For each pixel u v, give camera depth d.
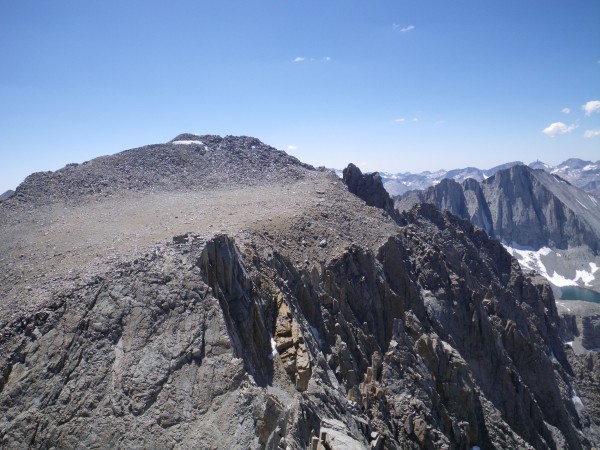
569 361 130.38
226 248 53.09
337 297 73.38
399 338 67.00
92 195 102.94
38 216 87.56
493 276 139.00
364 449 34.41
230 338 42.12
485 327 93.38
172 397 37.06
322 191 117.31
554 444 84.19
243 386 37.28
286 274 65.50
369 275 82.38
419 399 57.84
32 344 39.97
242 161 140.75
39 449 33.94
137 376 38.12
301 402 38.16
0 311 44.81
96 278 46.06
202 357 40.22
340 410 42.84
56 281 49.03
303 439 34.91
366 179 135.38
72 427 34.97
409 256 102.56
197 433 34.75
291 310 55.72
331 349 58.84
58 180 107.62
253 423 34.34
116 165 123.44
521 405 85.06
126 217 84.94
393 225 111.06
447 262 110.88
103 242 65.12
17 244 70.62
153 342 40.84
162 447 33.97
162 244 54.81
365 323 72.94
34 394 36.75
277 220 86.88
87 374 38.03
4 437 34.28
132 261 48.66
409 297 88.12
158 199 103.25
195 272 46.94
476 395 67.31
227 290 50.28
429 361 65.75
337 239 87.06
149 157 132.00
